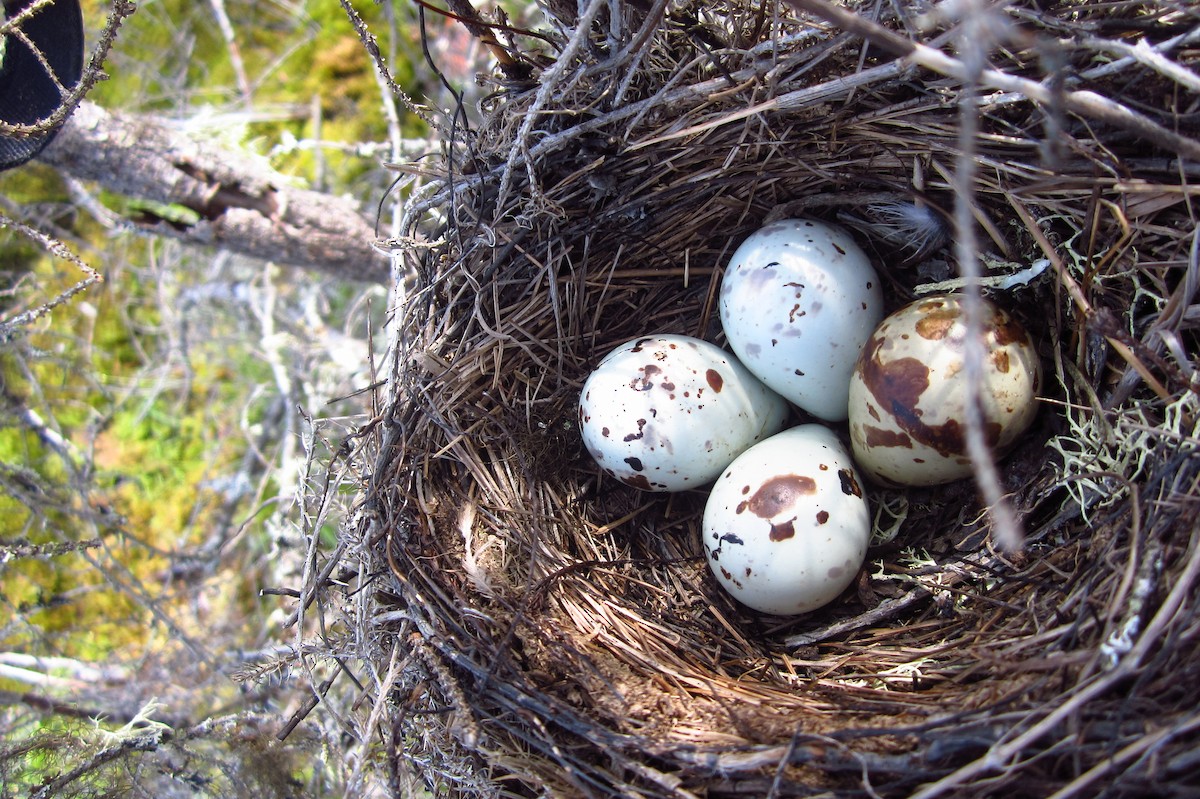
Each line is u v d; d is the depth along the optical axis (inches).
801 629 5.7
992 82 4.2
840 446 5.6
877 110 5.4
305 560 5.8
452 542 5.6
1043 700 4.4
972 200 5.4
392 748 5.1
